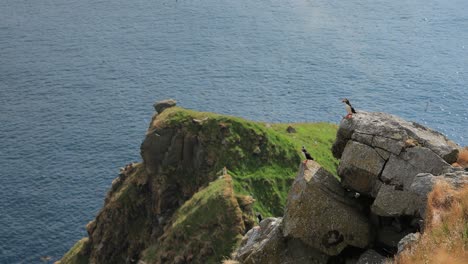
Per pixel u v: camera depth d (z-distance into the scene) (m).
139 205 91.94
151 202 91.31
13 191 140.00
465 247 19.20
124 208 92.06
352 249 25.80
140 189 92.38
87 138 173.62
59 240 120.69
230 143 89.50
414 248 20.75
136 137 175.38
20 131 178.12
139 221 91.62
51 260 113.88
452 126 189.12
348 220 25.70
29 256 115.00
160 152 91.31
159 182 89.69
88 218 129.25
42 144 168.38
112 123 186.38
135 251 89.31
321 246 25.66
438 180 23.33
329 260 25.77
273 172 88.19
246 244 29.72
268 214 82.19
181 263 71.75
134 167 100.06
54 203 135.12
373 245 25.58
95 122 187.00
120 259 90.62
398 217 25.05
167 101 101.12
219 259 68.75
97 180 147.12
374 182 26.20
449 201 22.31
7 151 163.25
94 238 93.75
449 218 21.06
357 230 25.58
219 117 92.88
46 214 130.25
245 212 74.56
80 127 182.12
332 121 190.75
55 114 193.75
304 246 26.19
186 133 90.62
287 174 88.81
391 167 25.78
